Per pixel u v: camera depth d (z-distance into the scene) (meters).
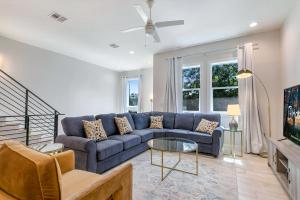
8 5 2.85
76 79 6.07
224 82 4.67
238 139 4.26
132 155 3.57
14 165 0.99
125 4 2.87
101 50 5.26
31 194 0.92
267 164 3.26
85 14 3.17
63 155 1.79
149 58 6.16
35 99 4.83
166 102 5.27
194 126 4.45
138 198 2.12
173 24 2.83
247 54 4.13
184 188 2.36
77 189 1.42
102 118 3.79
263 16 3.34
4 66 4.23
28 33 4.00
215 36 4.29
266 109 3.98
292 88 2.55
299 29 2.74
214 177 2.70
